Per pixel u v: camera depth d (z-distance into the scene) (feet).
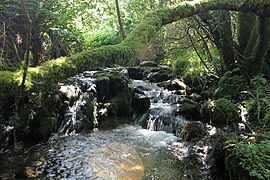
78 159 16.60
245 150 12.55
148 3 33.60
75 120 21.13
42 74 9.62
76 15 23.49
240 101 23.45
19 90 9.48
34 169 15.02
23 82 9.36
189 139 20.16
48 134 18.49
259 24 23.12
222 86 25.71
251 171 11.32
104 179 14.46
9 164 15.23
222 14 25.34
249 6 17.94
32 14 17.60
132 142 20.16
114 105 24.95
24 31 18.95
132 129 23.50
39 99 17.43
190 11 16.52
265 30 23.22
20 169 14.85
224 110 21.45
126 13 35.88
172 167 16.07
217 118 21.45
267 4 17.24
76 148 18.26
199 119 23.57
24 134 17.19
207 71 31.76
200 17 26.14
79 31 24.82
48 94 18.63
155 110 25.68
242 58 26.61
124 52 10.90
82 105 22.18
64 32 19.22
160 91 30.73
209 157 16.80
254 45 25.53
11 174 14.25
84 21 25.75
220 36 26.68
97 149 18.33
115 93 26.21
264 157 11.79
